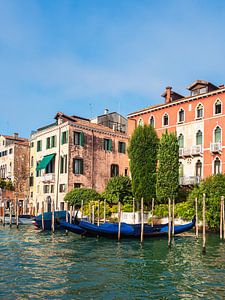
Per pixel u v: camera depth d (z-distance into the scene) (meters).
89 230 24.89
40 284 12.74
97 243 23.39
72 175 40.75
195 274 14.52
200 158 34.25
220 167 32.59
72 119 44.19
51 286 12.52
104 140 44.09
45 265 15.98
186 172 35.38
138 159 33.25
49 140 44.53
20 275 13.97
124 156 45.75
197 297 11.54
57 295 11.55
